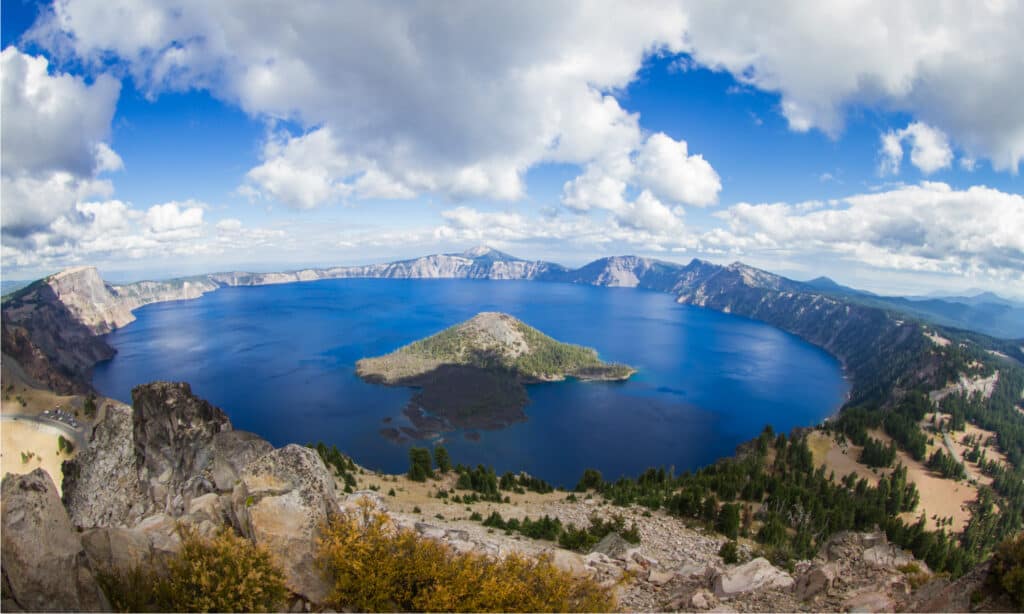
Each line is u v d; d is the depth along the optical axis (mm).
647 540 64250
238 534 19953
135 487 30250
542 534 60500
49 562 14141
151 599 16219
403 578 18922
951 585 20094
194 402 32781
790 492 111750
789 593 25734
